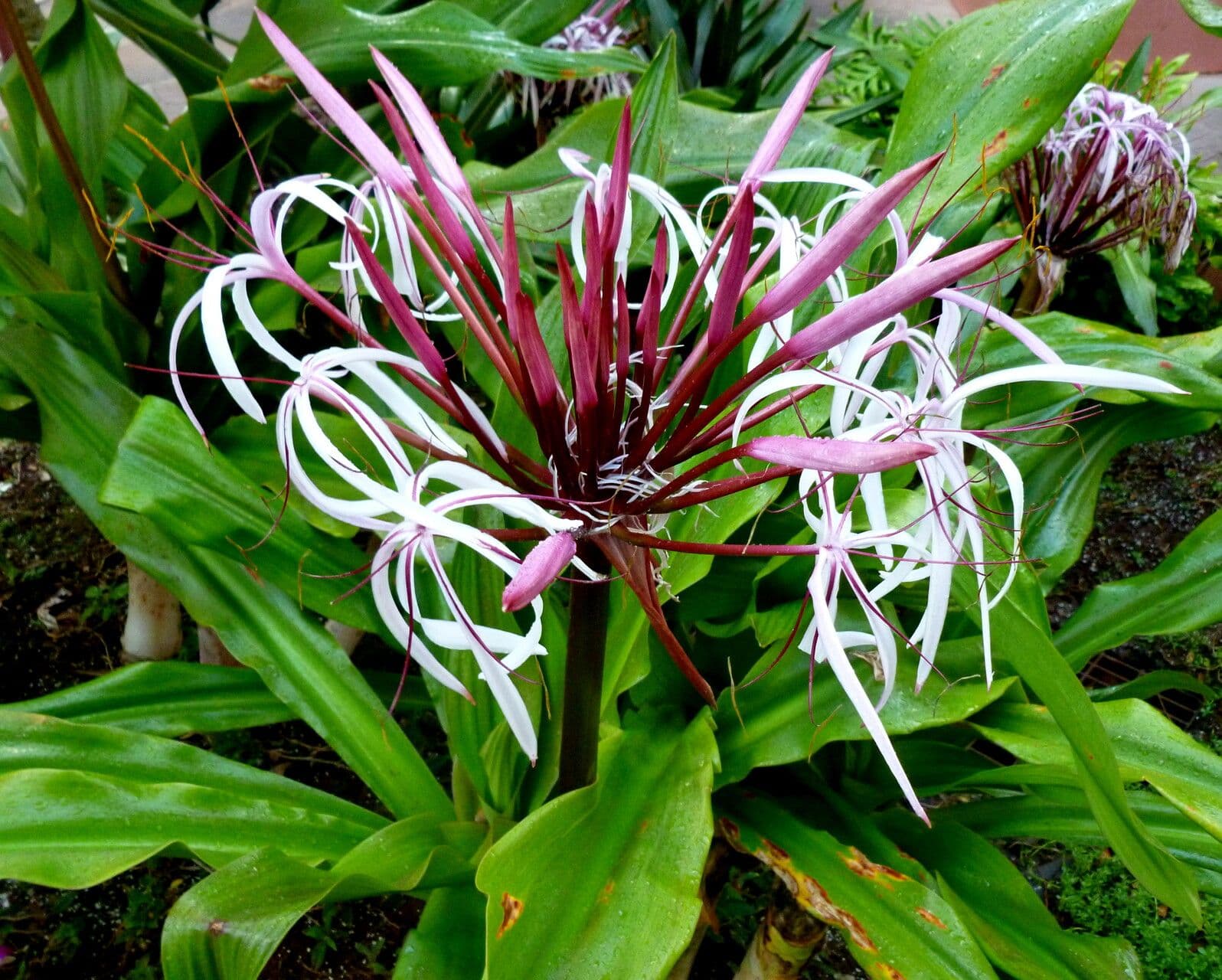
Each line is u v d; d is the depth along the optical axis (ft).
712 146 3.31
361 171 3.55
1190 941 3.63
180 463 2.44
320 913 3.51
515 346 1.54
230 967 1.80
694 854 2.00
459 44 2.92
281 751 4.01
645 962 1.81
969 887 2.44
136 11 3.11
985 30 2.47
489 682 1.47
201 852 2.19
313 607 2.53
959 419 1.57
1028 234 3.36
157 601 3.74
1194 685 3.25
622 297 1.74
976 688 2.27
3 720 2.38
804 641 1.59
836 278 1.81
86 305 2.96
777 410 1.57
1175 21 9.36
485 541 1.38
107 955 3.37
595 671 2.00
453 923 2.28
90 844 2.13
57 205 3.05
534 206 3.09
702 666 2.90
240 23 7.61
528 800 2.51
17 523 4.88
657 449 2.27
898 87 5.50
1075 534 3.16
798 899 2.22
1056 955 2.27
